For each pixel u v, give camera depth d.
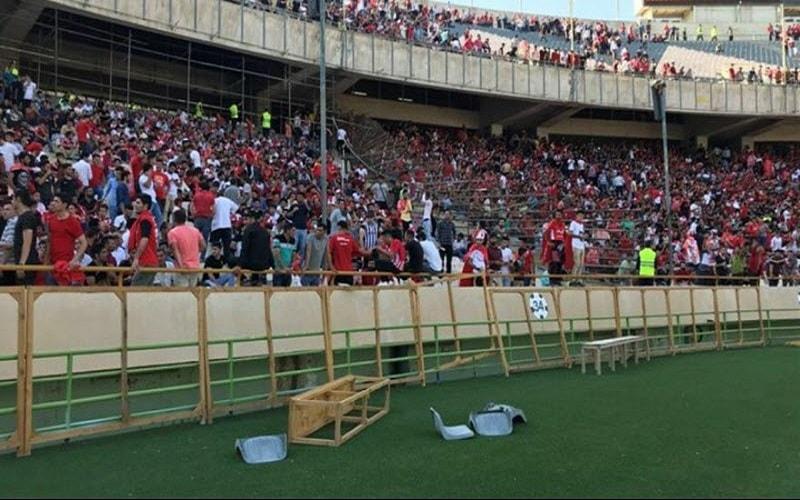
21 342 7.72
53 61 27.70
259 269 11.66
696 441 8.18
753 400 10.77
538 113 39.56
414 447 7.73
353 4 35.91
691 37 53.53
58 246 9.42
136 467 6.90
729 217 32.56
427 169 32.28
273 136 28.80
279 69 31.97
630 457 7.41
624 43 49.88
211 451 7.55
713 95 40.31
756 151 45.09
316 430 8.48
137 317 9.25
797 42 50.12
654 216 30.62
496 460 7.20
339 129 30.42
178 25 26.67
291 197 20.11
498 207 28.95
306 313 11.06
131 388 9.17
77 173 14.65
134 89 30.44
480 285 17.09
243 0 28.47
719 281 22.61
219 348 9.99
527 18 50.97
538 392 11.41
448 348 13.34
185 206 14.79
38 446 7.73
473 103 40.56
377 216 20.91
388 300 12.29
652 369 14.37
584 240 24.58
